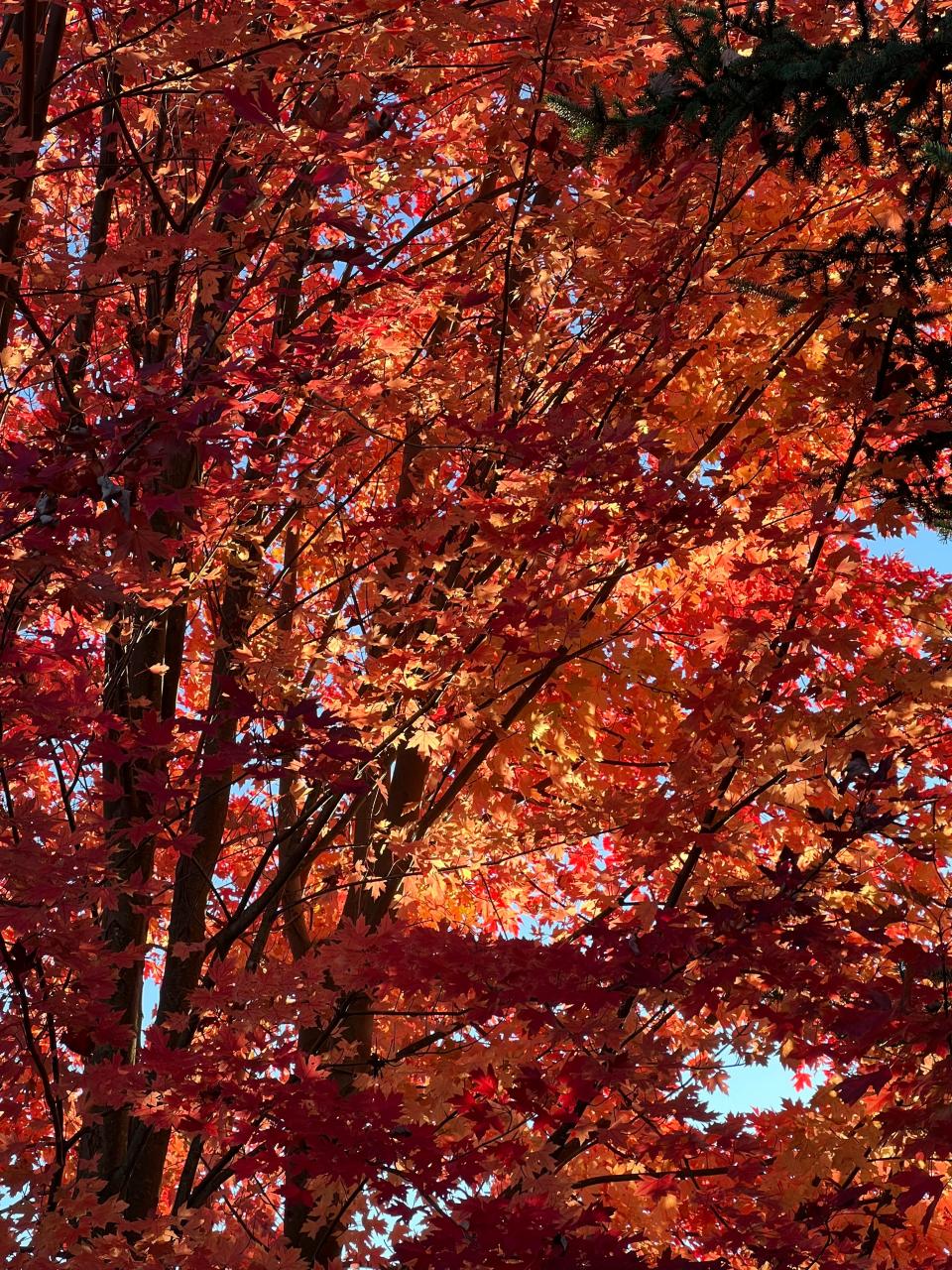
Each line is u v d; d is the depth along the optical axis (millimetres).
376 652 5504
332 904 6395
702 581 4965
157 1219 3389
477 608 4414
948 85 3533
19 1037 3447
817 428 4789
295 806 5727
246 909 4789
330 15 4285
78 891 3127
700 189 4793
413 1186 3254
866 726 3809
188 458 4664
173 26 4492
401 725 4727
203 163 5336
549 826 4484
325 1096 3170
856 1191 3746
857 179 4859
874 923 3416
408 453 5793
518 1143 3412
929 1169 3965
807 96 3438
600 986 3404
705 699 3855
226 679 3252
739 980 3865
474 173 5879
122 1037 3242
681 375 5492
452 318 5203
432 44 4488
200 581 4711
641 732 5504
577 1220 3133
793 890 3580
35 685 3369
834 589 3977
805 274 4113
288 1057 3281
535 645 4605
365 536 5051
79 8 4914
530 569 4555
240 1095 3221
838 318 4996
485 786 5305
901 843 3760
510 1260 3043
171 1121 3352
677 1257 3393
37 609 3465
